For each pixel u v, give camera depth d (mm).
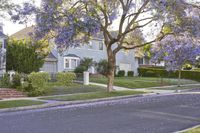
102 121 15242
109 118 16203
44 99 26188
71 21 20031
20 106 22016
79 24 20047
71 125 14117
